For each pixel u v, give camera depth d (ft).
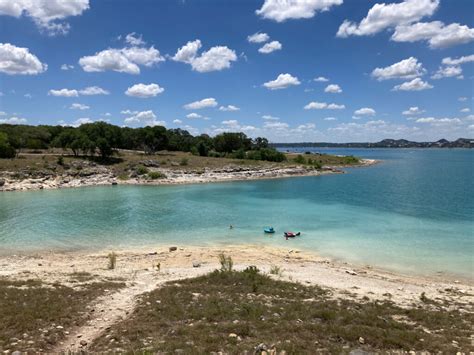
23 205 204.44
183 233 147.64
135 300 64.95
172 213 187.32
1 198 230.07
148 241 135.54
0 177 281.74
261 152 485.97
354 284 86.02
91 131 376.89
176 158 419.13
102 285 74.95
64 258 112.78
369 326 54.24
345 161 572.51
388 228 155.94
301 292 73.67
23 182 281.33
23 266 101.65
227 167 384.47
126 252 120.67
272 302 65.26
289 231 151.53
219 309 58.75
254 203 218.79
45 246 127.13
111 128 388.16
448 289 85.46
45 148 443.73
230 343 45.09
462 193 255.70
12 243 130.31
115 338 47.14
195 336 47.24
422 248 126.00
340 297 72.23
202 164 391.04
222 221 169.89
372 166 549.54
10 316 52.16
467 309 68.74
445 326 56.80
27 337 46.55
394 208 202.28
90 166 335.67
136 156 410.93
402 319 60.13
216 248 125.90
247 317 55.88
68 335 49.24
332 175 400.26
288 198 238.07
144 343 45.44
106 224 161.58
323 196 246.68
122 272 92.73
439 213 187.73
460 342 49.42
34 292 65.67
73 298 64.39
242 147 557.74
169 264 105.40
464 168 493.36
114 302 64.18
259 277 82.48
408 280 94.22
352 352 42.70
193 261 109.09
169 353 41.27
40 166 314.76
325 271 98.78
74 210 191.62
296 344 45.27
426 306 69.46
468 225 160.86
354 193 260.01
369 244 131.23
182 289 71.77
